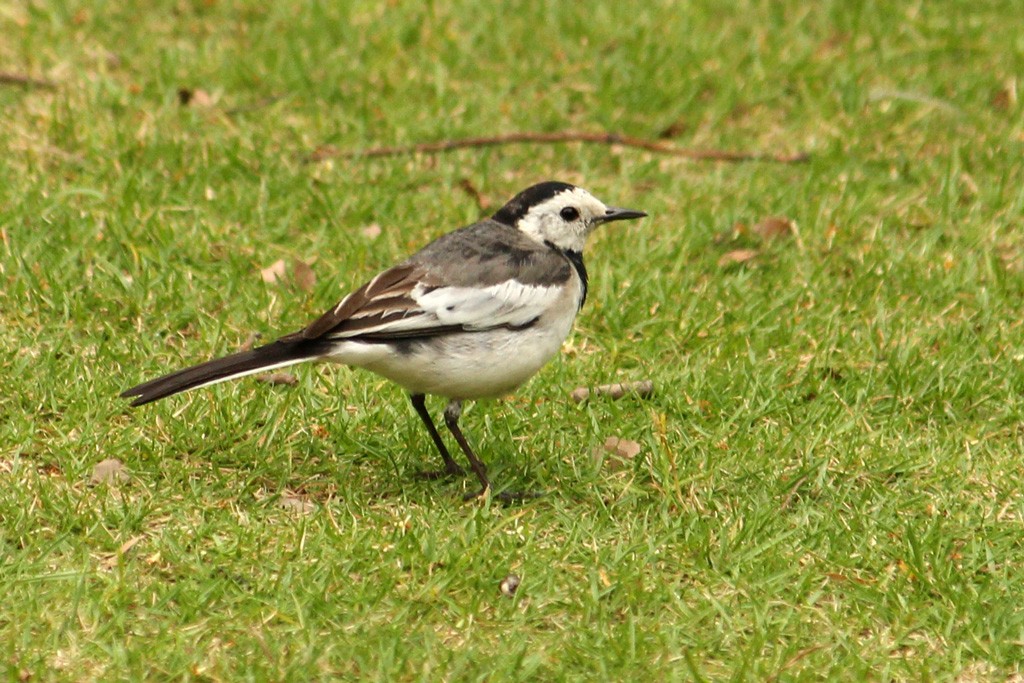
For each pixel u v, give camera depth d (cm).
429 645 819
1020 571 926
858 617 880
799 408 1159
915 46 1808
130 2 1858
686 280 1351
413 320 950
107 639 811
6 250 1264
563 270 1015
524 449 1084
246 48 1770
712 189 1525
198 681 785
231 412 1088
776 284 1350
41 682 775
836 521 979
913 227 1469
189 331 1227
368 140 1609
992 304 1309
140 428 1053
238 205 1410
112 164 1458
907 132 1650
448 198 1465
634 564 917
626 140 1609
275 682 786
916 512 1006
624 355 1229
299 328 1236
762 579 904
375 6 1862
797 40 1834
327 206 1431
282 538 924
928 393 1180
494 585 888
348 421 1095
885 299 1318
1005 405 1162
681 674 816
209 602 852
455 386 981
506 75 1739
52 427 1052
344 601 862
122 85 1658
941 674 833
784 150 1636
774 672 820
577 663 826
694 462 1060
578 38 1822
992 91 1725
